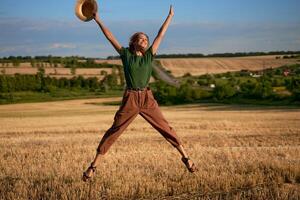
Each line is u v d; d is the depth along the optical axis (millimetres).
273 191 7348
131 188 7684
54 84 109125
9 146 17188
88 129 29828
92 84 113375
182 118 43688
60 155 13234
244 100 82688
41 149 15555
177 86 92750
